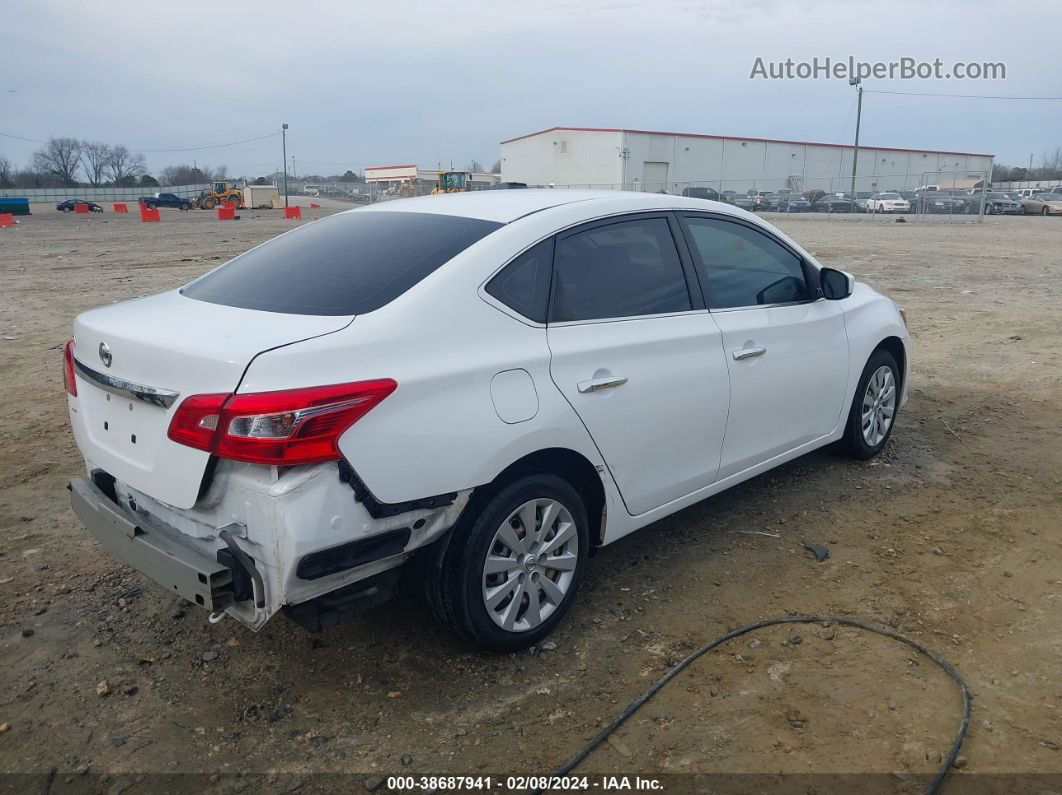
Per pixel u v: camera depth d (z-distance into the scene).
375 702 3.14
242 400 2.62
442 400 2.94
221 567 2.76
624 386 3.57
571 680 3.27
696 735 2.94
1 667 3.33
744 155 62.88
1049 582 3.96
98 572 4.09
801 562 4.19
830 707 3.07
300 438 2.62
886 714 3.03
